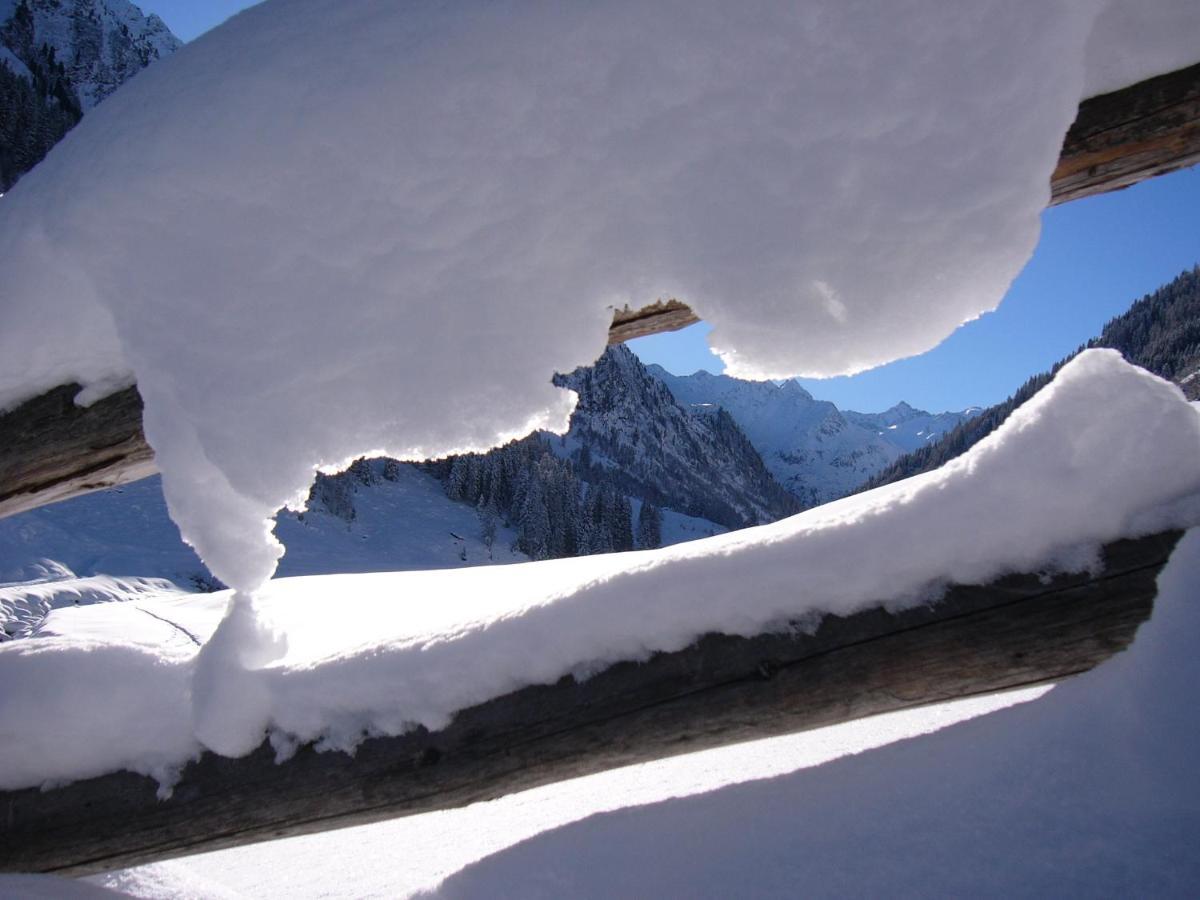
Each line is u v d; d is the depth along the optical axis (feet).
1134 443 3.54
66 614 27.94
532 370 3.81
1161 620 3.50
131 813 4.87
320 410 4.00
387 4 4.15
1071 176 4.13
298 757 4.57
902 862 3.48
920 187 3.48
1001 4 3.42
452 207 3.89
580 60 3.77
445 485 208.23
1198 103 3.82
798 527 4.10
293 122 4.02
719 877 3.76
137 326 4.25
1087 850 3.21
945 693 3.85
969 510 3.71
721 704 4.00
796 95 3.58
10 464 5.03
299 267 4.04
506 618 4.39
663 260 3.71
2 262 4.59
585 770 4.25
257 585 4.48
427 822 8.16
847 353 3.59
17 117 214.28
